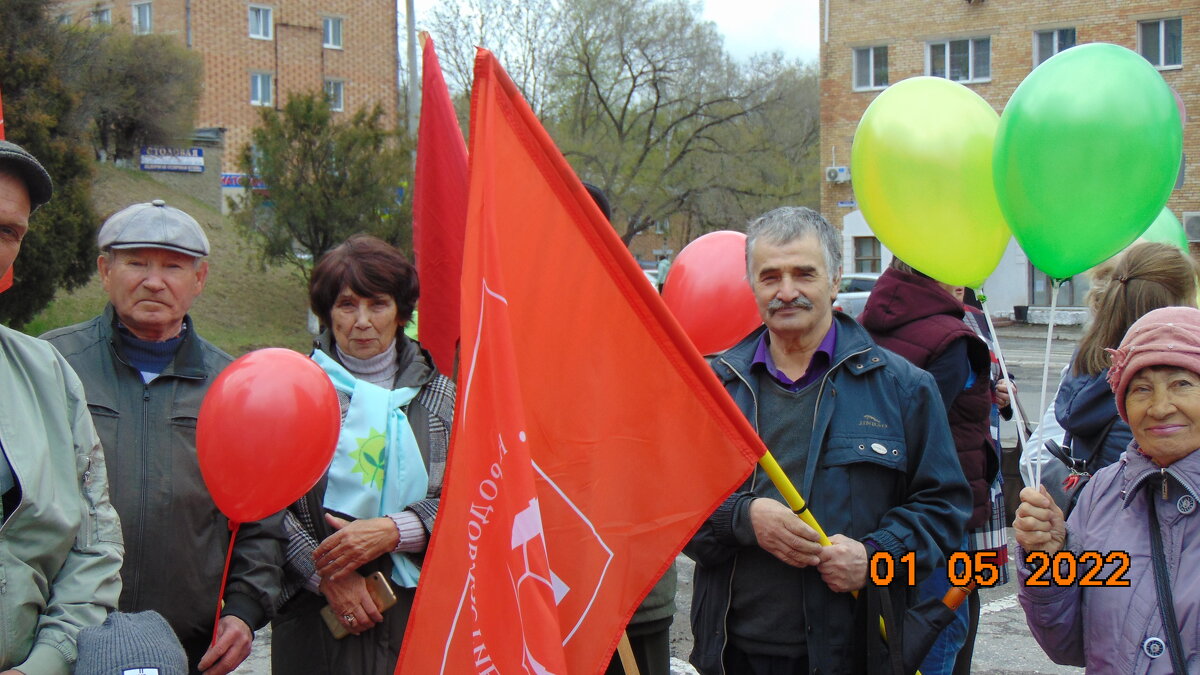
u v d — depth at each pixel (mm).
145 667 2193
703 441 2398
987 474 3551
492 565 2139
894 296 3520
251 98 33406
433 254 3398
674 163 33969
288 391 2674
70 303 18938
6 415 2180
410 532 2951
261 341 19500
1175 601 2316
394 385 3170
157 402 2988
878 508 2803
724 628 2877
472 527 2168
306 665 3076
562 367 2389
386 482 3027
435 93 3316
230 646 2789
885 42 27203
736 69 35094
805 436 2850
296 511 3092
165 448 2947
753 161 33938
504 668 2102
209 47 32531
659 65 34625
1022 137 2525
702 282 3629
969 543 3535
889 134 2861
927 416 2834
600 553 2373
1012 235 2934
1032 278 24562
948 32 26359
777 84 35219
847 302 18453
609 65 35188
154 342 3055
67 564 2287
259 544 2967
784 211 2898
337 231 19281
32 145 14953
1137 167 2457
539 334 2377
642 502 2400
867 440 2781
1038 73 2574
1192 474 2336
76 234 15039
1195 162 23297
